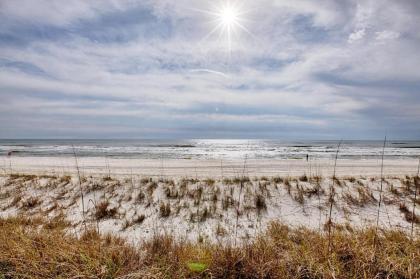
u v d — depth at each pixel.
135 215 7.20
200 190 9.41
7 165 20.22
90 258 3.06
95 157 30.95
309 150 53.56
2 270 2.90
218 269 2.99
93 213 7.31
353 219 6.78
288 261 3.19
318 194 8.65
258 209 7.57
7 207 8.05
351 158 29.64
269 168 18.34
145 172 15.87
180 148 62.66
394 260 3.11
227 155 36.81
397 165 20.84
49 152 42.66
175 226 6.40
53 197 8.93
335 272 2.88
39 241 3.60
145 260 3.26
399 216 6.96
